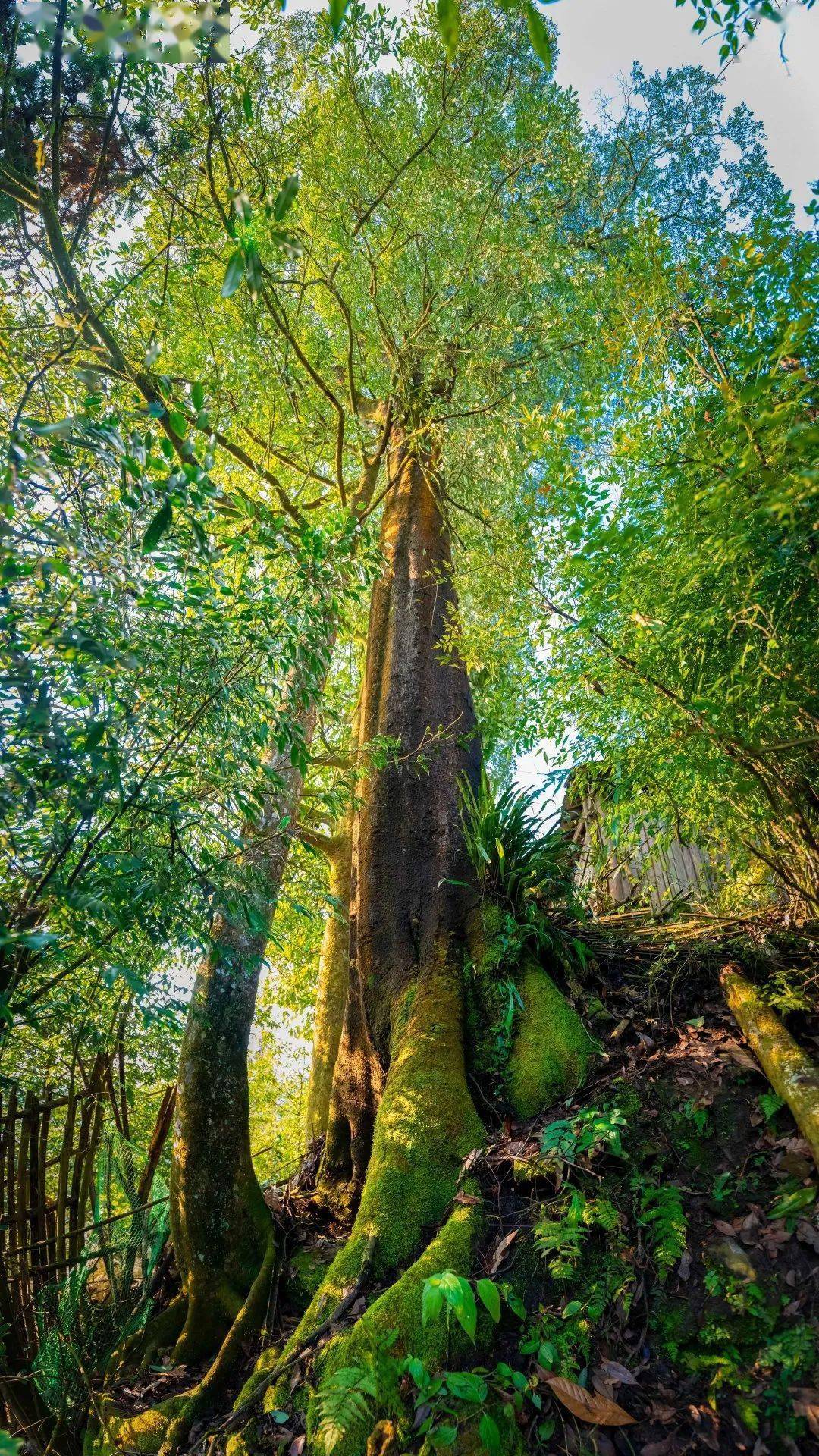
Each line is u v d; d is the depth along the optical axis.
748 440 1.88
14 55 3.40
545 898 3.99
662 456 2.45
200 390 2.11
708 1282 2.22
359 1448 2.06
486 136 6.00
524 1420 2.06
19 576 1.99
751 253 2.38
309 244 5.90
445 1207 2.80
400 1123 3.10
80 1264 3.19
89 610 2.18
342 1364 2.27
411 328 6.18
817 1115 2.34
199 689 2.50
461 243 5.82
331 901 3.54
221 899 2.63
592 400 2.60
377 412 6.86
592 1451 1.95
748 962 3.32
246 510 2.71
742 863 3.56
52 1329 3.07
